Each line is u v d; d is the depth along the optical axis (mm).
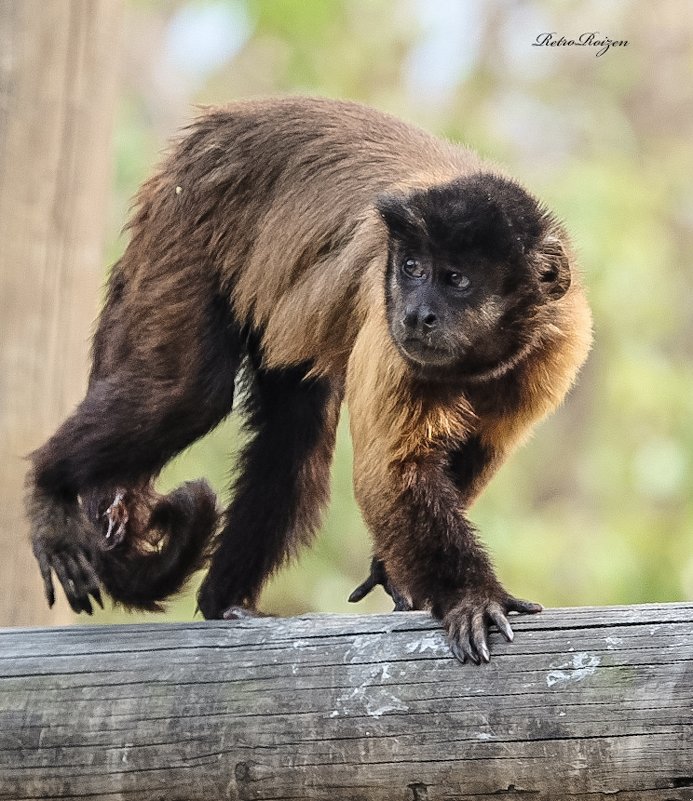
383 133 11469
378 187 10984
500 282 10414
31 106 12938
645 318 23016
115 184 22000
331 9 25234
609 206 22938
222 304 11555
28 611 12953
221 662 8438
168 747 8258
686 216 25828
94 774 8312
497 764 7789
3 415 12867
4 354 12898
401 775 7930
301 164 11312
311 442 12781
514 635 8094
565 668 7855
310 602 22203
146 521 12383
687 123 27688
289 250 11250
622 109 27812
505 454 11281
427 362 10078
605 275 22484
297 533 12898
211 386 11430
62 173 13164
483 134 25625
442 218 10281
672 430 23078
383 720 8008
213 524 12055
